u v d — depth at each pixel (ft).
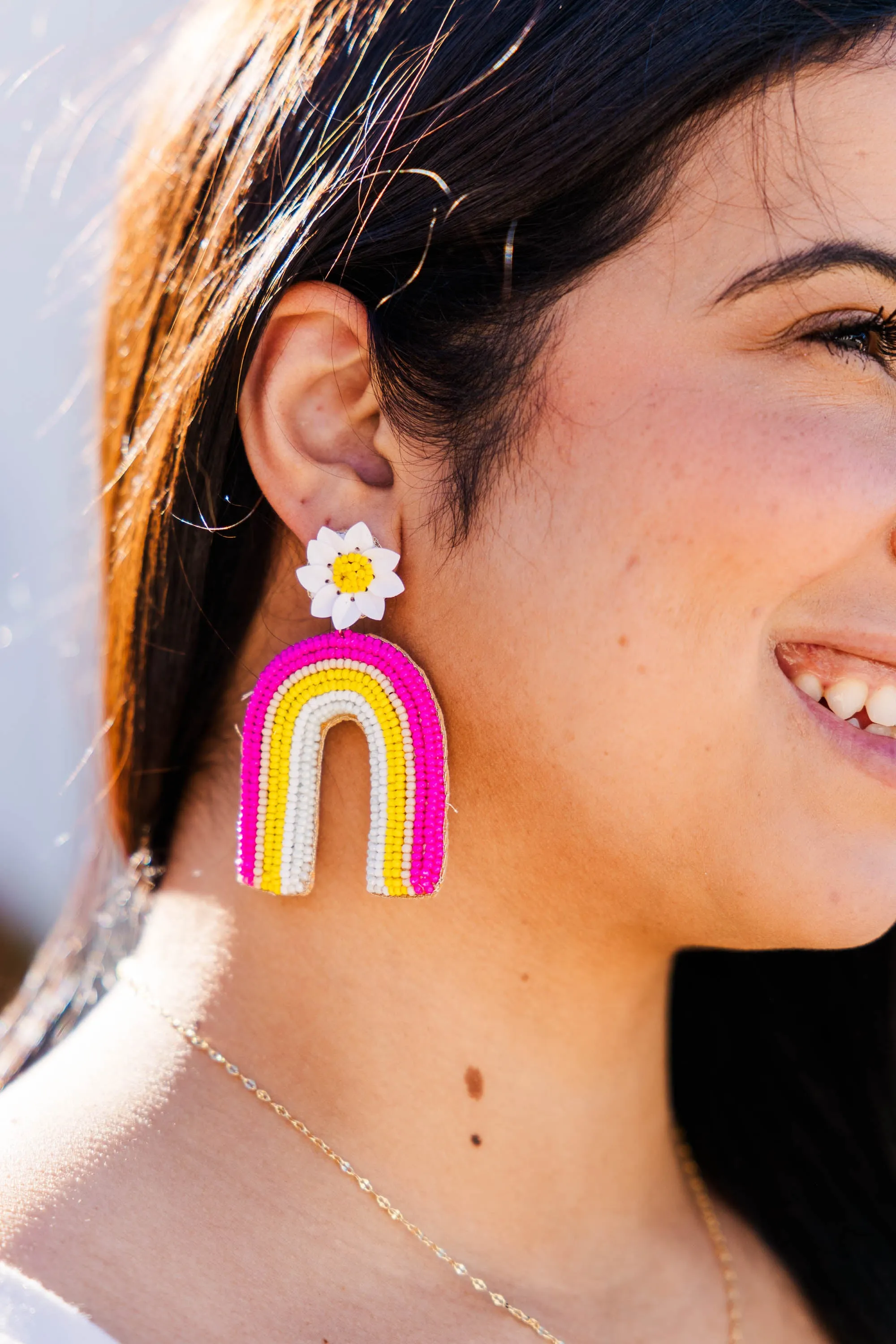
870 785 1.94
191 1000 1.98
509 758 1.94
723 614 1.88
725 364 1.88
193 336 2.03
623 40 1.87
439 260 1.93
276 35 2.05
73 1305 1.81
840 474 1.86
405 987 1.98
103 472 2.19
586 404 1.89
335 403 1.98
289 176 1.99
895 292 1.87
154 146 2.14
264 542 2.05
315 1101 1.96
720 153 1.87
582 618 1.90
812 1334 2.23
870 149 1.87
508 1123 2.01
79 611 2.33
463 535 1.94
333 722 1.97
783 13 1.86
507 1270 1.99
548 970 2.01
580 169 1.88
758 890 1.94
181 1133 1.91
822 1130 2.34
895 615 1.90
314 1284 1.89
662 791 1.91
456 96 1.91
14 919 3.41
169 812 2.12
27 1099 1.96
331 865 1.98
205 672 2.09
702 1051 2.36
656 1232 2.15
